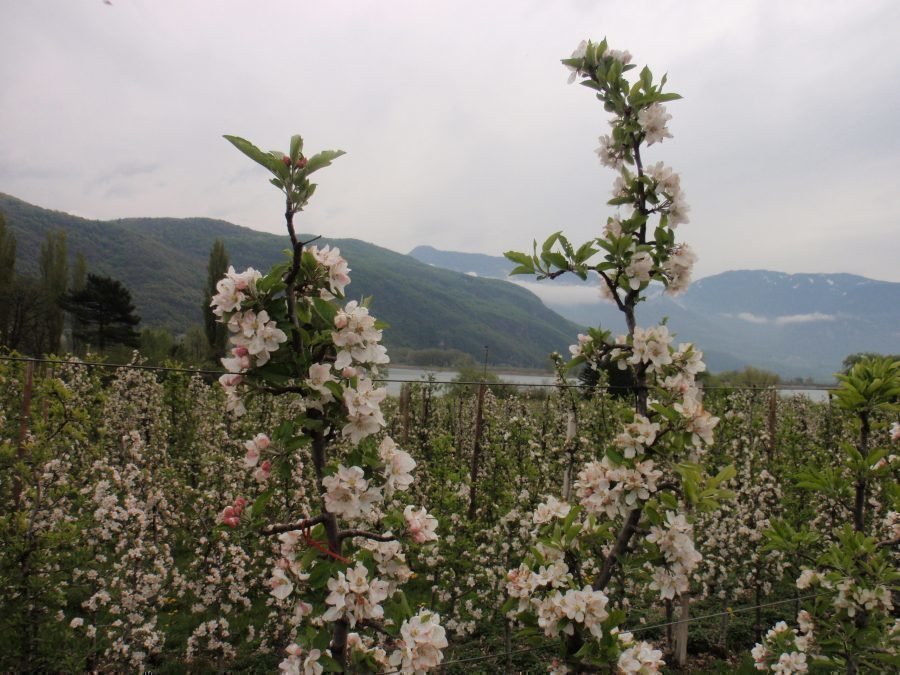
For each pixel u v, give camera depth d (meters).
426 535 2.50
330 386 2.29
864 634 3.86
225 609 5.86
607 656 2.84
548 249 3.50
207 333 31.08
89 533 5.36
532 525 6.30
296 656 2.35
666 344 3.26
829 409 9.81
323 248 2.52
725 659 6.65
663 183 3.50
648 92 3.62
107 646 4.97
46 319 32.72
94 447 6.61
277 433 2.38
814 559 4.32
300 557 2.57
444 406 11.23
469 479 7.22
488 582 6.37
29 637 4.54
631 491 3.11
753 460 8.55
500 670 5.76
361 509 2.33
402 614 2.51
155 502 5.82
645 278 3.35
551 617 2.87
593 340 3.61
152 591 5.27
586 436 6.91
